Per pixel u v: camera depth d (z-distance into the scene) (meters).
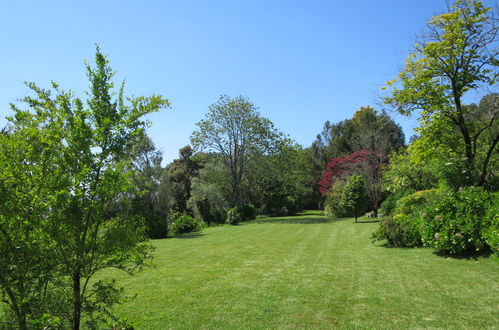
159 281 7.43
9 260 2.92
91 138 3.42
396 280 6.69
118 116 3.65
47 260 3.08
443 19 11.84
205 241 15.32
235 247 12.81
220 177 31.06
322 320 4.76
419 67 12.73
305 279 7.16
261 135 29.42
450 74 12.29
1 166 3.00
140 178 3.84
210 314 5.16
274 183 35.22
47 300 3.14
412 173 20.25
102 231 3.52
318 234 15.99
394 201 21.64
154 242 15.81
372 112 39.12
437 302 5.25
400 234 10.59
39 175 3.18
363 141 28.80
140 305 5.68
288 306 5.41
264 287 6.64
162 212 19.97
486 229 7.57
